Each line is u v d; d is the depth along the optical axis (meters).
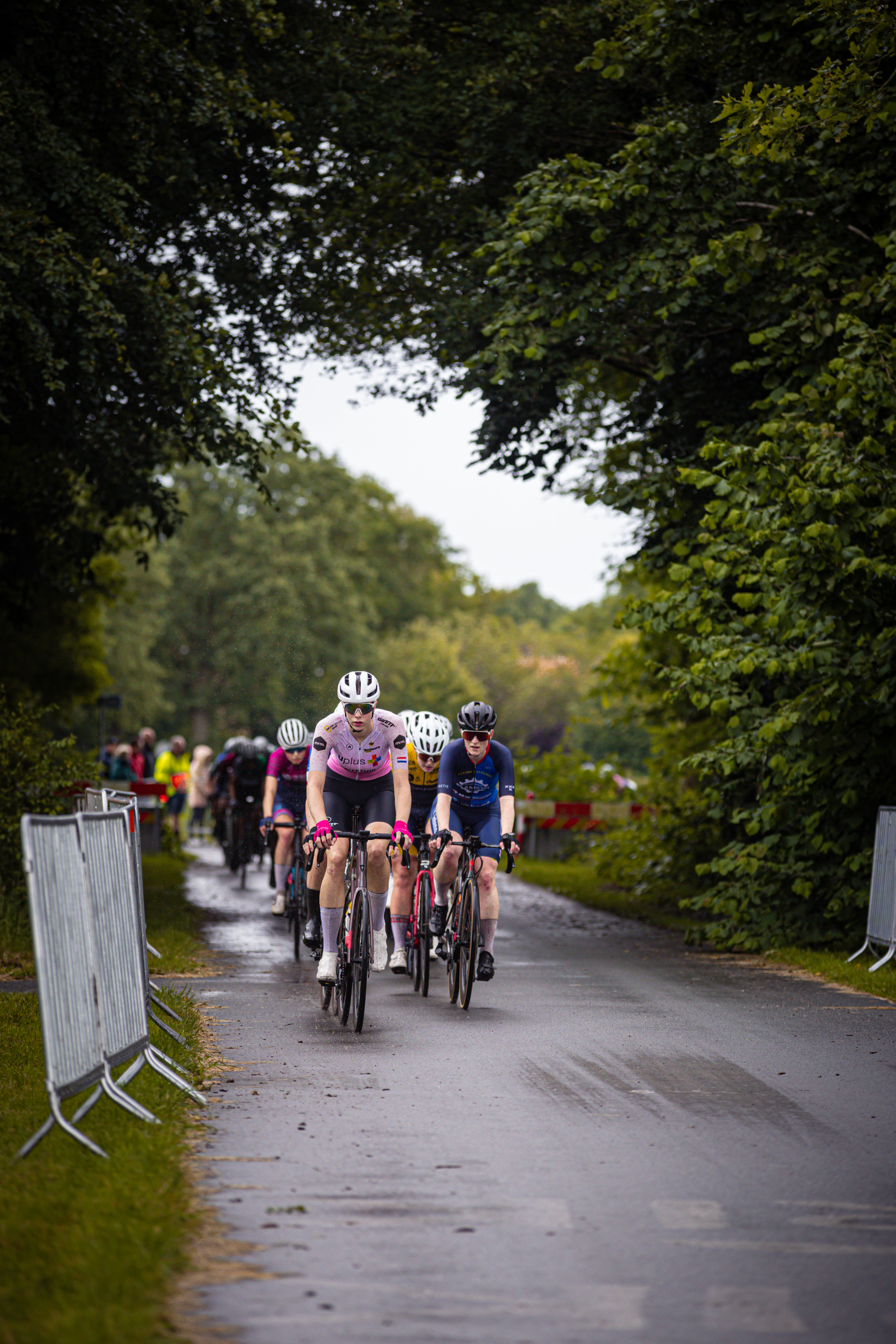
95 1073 10.80
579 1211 9.12
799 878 23.44
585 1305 7.49
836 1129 11.43
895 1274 8.06
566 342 28.42
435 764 18.86
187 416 26.23
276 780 24.62
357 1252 8.24
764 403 24.72
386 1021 16.41
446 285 31.02
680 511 27.72
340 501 133.38
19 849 24.38
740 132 22.66
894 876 20.89
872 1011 17.67
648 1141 10.93
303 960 22.00
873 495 20.98
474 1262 8.12
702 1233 8.73
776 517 21.64
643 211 25.28
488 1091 12.64
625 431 30.92
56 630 45.19
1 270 22.58
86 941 10.79
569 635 193.00
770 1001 18.41
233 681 130.25
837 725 22.09
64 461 32.47
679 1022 16.61
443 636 144.38
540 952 24.03
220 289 31.02
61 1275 7.50
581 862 44.81
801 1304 7.56
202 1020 16.22
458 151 30.22
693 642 23.34
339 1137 10.88
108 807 16.00
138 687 110.44
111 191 24.12
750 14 24.73
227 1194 9.33
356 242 31.67
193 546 133.75
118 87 24.62
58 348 24.92
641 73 28.22
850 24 22.53
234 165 29.36
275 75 28.72
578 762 49.47
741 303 26.08
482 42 30.34
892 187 23.44
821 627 21.33
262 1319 7.20
